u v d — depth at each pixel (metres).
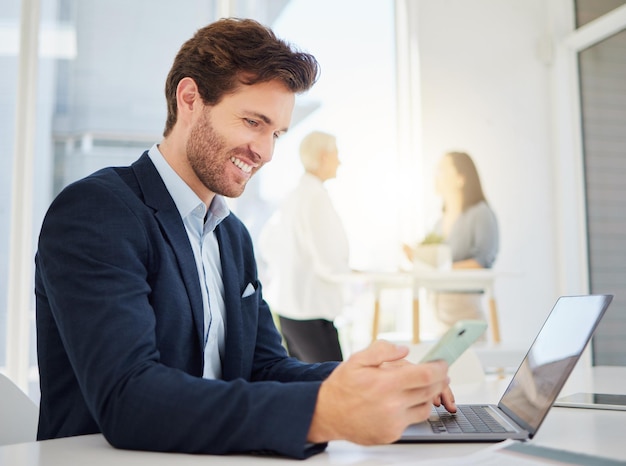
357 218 3.97
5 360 3.34
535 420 0.75
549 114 4.37
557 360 0.79
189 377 0.74
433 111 4.18
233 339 1.08
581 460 0.59
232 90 0.99
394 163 4.05
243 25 1.01
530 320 4.22
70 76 3.56
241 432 0.68
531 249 4.28
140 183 0.99
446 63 4.23
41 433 0.95
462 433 0.75
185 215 1.05
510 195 4.28
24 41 3.45
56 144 3.53
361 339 3.74
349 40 4.05
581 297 0.85
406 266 3.96
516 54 4.35
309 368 1.09
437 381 0.67
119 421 0.72
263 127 1.01
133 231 0.90
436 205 4.09
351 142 4.00
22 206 3.40
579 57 4.30
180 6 3.74
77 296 0.80
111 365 0.75
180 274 0.96
